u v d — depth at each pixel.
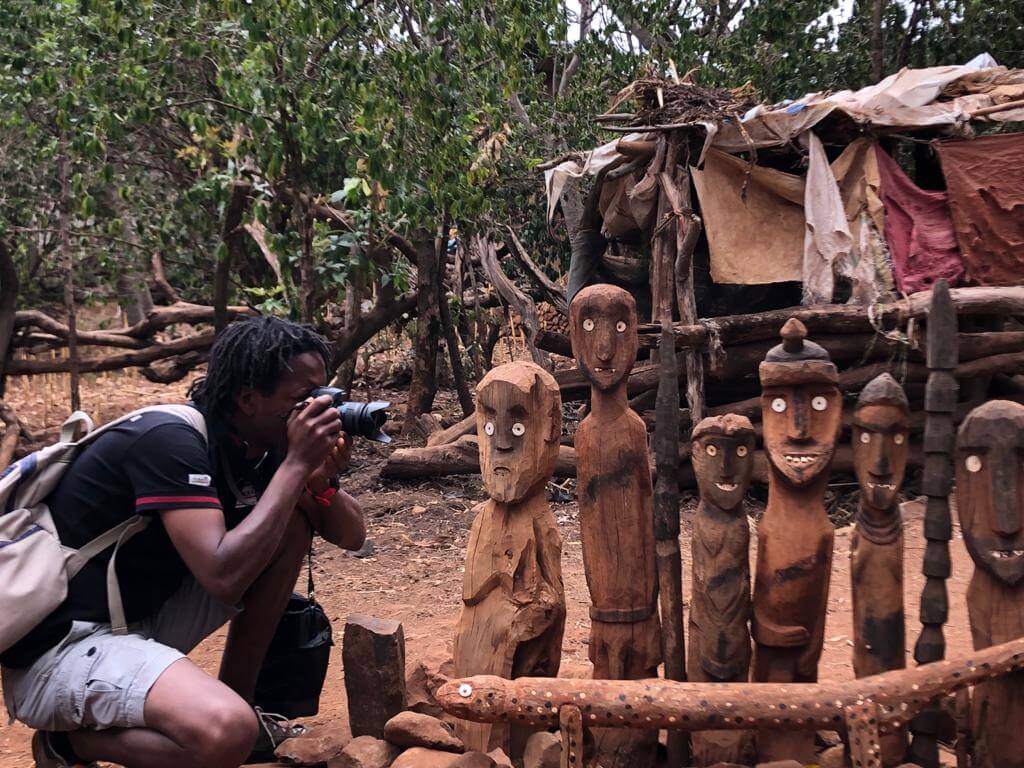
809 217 6.80
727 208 7.06
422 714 2.76
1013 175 7.02
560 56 10.85
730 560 2.56
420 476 7.57
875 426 2.47
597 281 8.77
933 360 2.50
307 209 7.80
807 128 6.85
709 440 2.57
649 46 11.35
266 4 6.43
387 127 7.17
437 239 9.00
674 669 2.69
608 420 2.69
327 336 8.96
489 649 2.66
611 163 7.60
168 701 2.10
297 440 2.23
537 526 2.71
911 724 2.53
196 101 7.54
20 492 2.25
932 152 8.02
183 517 2.18
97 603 2.25
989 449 2.38
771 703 2.29
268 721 2.91
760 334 6.79
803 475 2.50
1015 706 2.40
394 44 7.24
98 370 9.73
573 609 4.70
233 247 9.26
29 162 9.98
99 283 12.29
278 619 2.76
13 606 2.13
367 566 5.68
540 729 2.66
